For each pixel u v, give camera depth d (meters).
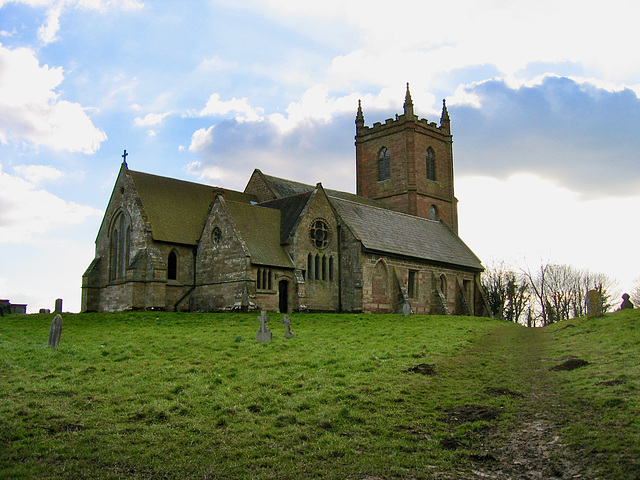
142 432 18.72
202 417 20.31
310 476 15.72
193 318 53.94
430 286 82.31
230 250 63.59
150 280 64.12
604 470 15.08
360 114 109.94
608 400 20.16
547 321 120.75
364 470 16.08
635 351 28.73
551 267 128.00
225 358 30.45
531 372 27.11
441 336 41.34
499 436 18.31
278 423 19.83
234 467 16.25
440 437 18.53
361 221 77.31
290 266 65.69
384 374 26.36
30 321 51.34
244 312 60.50
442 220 104.88
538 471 15.72
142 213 66.44
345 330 46.09
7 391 22.69
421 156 103.38
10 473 15.18
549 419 19.41
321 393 23.11
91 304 71.25
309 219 69.38
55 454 16.69
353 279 70.94
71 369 27.19
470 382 25.06
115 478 15.34
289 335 39.62
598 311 48.31
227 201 66.81
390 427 19.52
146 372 26.61
